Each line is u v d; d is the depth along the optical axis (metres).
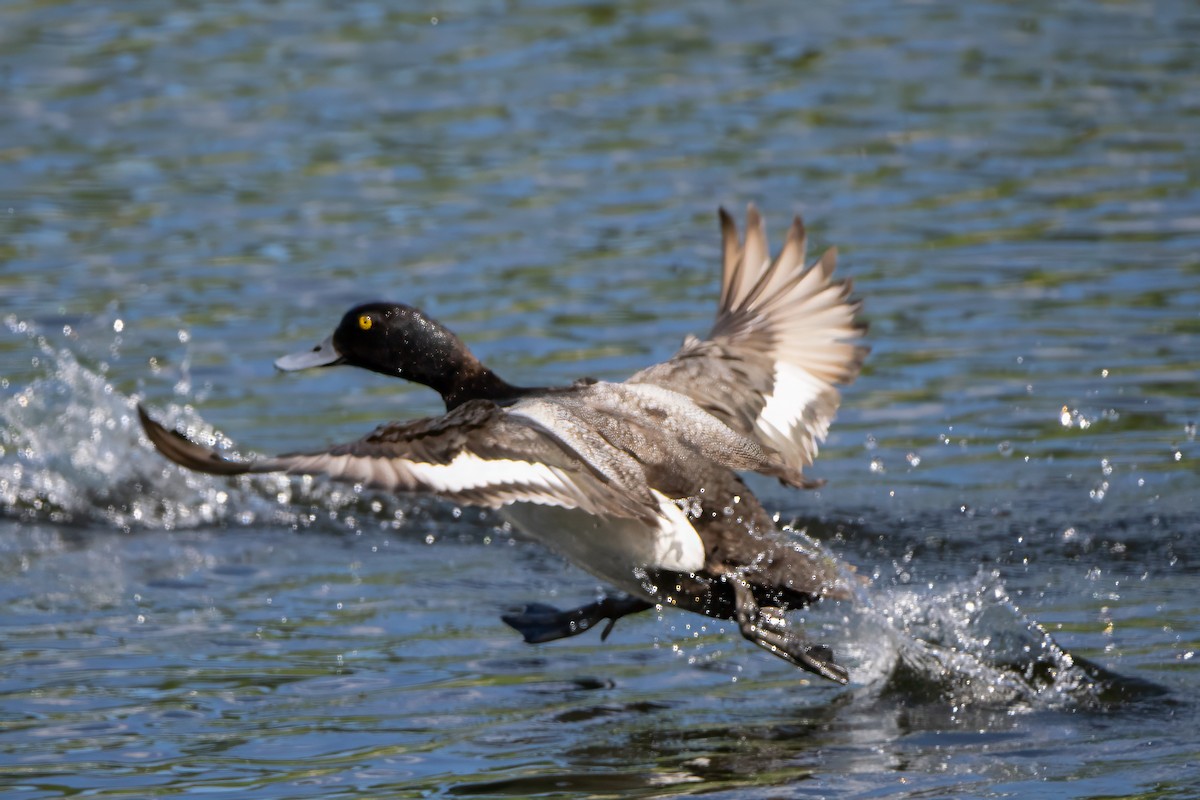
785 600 8.29
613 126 20.22
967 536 11.22
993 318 15.05
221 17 24.25
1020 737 8.14
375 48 22.89
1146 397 13.41
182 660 9.34
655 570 8.21
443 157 19.34
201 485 12.66
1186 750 7.89
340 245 17.03
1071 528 11.31
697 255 16.53
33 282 16.22
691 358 9.01
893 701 8.68
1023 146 19.42
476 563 11.22
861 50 22.78
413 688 8.93
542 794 7.49
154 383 14.01
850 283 9.08
